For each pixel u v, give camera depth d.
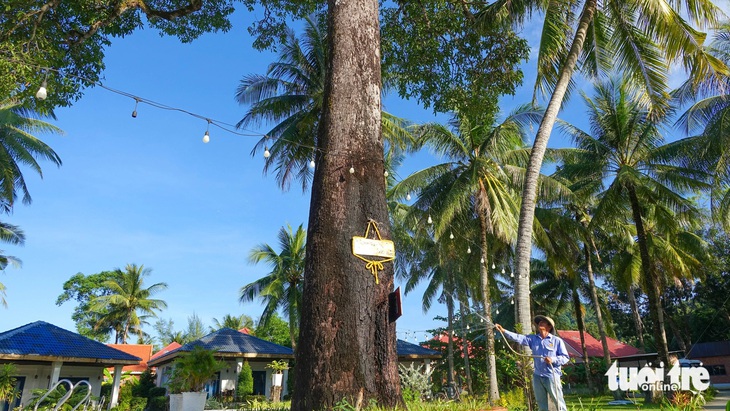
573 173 21.53
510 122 19.52
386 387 5.33
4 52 7.07
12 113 22.12
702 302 36.31
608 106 21.00
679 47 10.16
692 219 19.33
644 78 11.27
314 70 20.62
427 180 20.75
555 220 22.28
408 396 6.72
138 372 39.69
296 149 19.59
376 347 5.48
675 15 10.10
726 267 29.75
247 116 20.19
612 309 41.59
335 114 6.46
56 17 8.81
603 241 28.70
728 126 15.34
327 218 5.95
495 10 11.18
